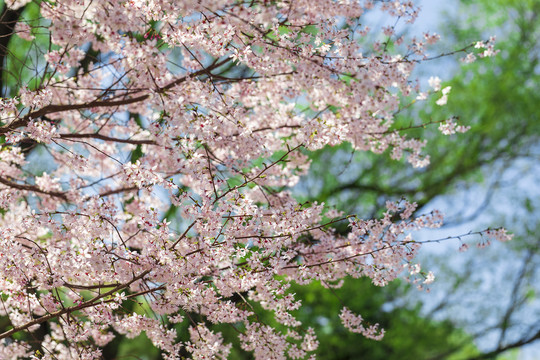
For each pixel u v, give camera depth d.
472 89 14.01
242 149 4.23
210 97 4.10
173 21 4.09
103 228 4.05
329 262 4.66
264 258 4.43
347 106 4.99
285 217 4.16
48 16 4.57
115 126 6.40
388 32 4.96
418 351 14.09
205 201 3.99
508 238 4.84
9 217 5.76
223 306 4.57
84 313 4.71
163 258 3.98
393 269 4.80
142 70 3.98
